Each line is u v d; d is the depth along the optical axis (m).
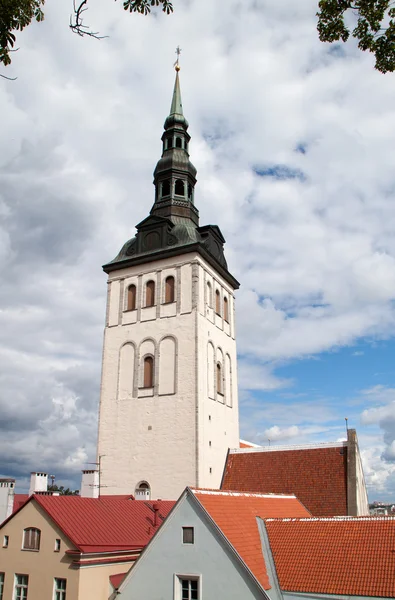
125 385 47.34
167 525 24.80
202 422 43.56
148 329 47.97
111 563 26.59
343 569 22.59
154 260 49.84
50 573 25.73
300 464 43.28
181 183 54.22
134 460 44.47
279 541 25.58
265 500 31.84
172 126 57.00
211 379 46.84
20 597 26.59
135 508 33.47
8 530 28.19
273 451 45.41
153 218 51.06
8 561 27.50
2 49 13.70
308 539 25.12
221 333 50.81
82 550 24.94
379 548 23.11
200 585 23.03
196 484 41.31
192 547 23.81
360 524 25.08
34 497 27.84
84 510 29.53
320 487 40.78
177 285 47.84
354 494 39.12
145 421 45.12
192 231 50.06
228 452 47.47
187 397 43.97
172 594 23.58
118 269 51.84
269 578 23.28
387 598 20.50
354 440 42.28
